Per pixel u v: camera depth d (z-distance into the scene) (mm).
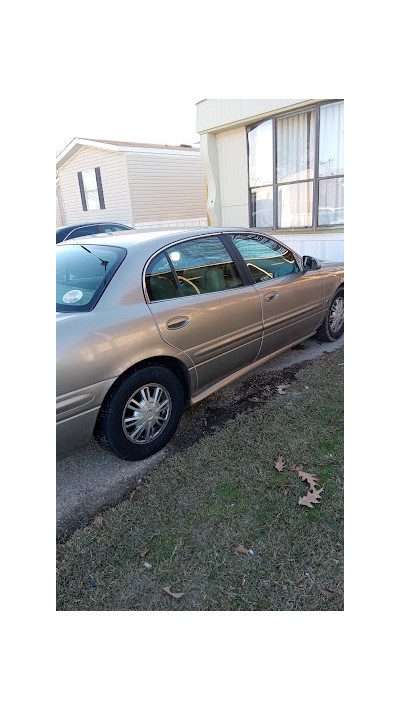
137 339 2461
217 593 1905
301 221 6926
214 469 2629
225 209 8109
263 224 7566
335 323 4645
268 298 3449
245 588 1919
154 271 2709
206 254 3092
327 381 3713
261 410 3277
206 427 3100
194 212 14484
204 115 7430
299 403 3359
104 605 1887
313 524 2213
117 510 2336
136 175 12641
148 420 2650
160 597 1902
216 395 3596
